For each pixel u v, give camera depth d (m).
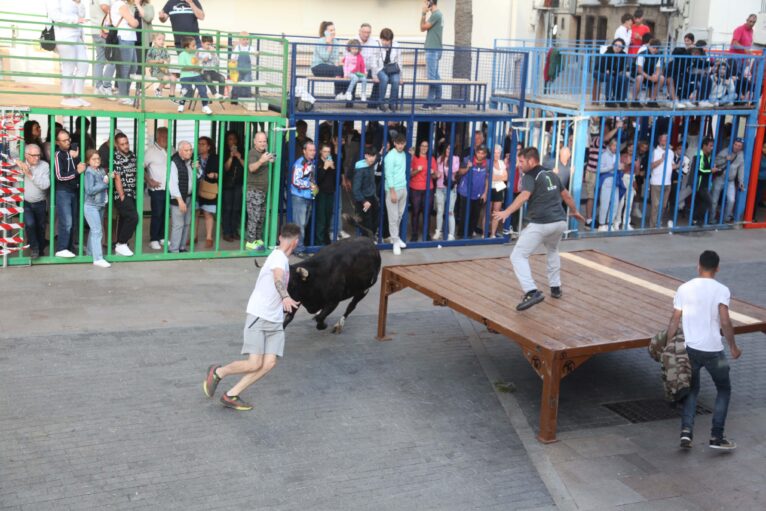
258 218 14.39
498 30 22.55
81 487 7.32
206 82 13.45
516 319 9.40
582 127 16.27
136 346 10.38
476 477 7.95
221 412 8.85
